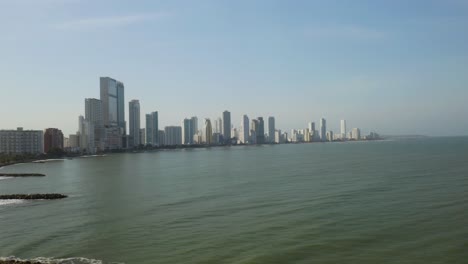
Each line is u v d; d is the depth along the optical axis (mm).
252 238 52000
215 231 56344
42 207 84562
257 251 46719
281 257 44531
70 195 103125
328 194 84625
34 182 144750
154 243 51688
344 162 187125
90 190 112375
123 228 60688
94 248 50656
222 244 49906
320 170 146875
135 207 78938
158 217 67812
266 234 53625
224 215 67250
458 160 167250
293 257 44469
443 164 148500
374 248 46375
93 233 58375
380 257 43438
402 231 52500
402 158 197375
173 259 45219
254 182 115562
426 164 151625
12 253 49719
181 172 166125
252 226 58312
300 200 78500
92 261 45625
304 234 52875
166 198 89625
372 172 129125
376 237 50375
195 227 59281
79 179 148750
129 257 46594
